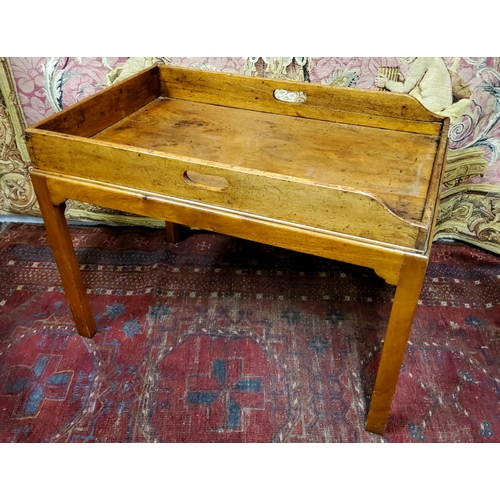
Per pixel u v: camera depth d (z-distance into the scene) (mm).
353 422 1268
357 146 1312
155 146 1281
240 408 1297
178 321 1549
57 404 1301
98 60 1655
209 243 1901
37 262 1782
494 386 1354
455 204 1799
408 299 990
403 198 1082
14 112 1753
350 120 1438
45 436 1226
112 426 1251
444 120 1345
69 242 1313
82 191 1174
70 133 1253
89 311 1456
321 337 1499
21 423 1255
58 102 1750
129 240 1912
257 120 1458
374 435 1237
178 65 1646
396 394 1332
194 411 1289
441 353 1446
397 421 1269
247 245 1889
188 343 1476
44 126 1164
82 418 1269
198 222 1107
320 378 1376
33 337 1490
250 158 1241
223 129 1395
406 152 1283
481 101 1574
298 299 1636
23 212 1992
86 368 1397
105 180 1149
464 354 1444
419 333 1510
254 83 1479
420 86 1583
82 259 1804
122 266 1774
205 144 1304
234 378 1374
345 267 1775
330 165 1215
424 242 923
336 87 1406
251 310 1593
